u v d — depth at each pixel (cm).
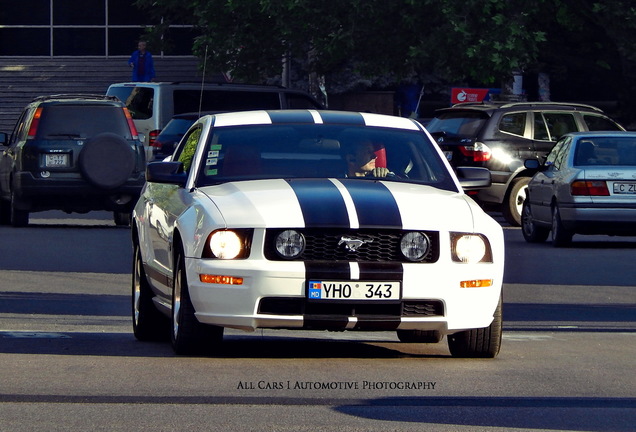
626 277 3512
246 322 1858
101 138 4775
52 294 2914
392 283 1855
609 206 4244
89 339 2206
